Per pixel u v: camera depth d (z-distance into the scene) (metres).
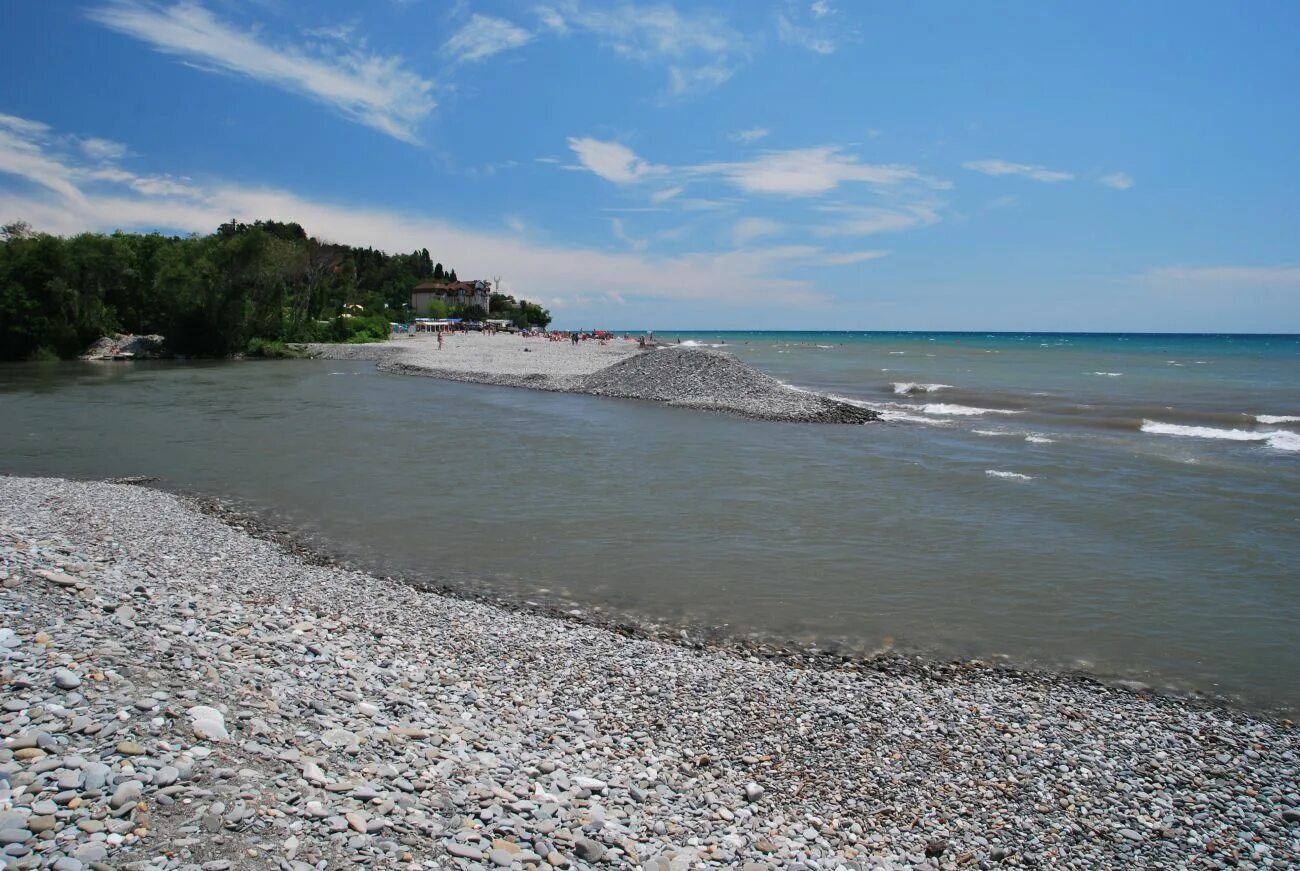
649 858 5.95
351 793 5.98
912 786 7.66
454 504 19.17
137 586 9.99
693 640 11.41
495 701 8.65
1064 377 63.75
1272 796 7.82
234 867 4.84
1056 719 9.28
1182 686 10.34
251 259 75.81
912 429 33.41
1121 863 6.66
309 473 22.38
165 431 29.38
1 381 48.47
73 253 72.00
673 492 20.95
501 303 189.50
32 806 5.02
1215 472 24.19
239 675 7.63
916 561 15.38
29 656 6.95
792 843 6.53
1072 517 18.83
